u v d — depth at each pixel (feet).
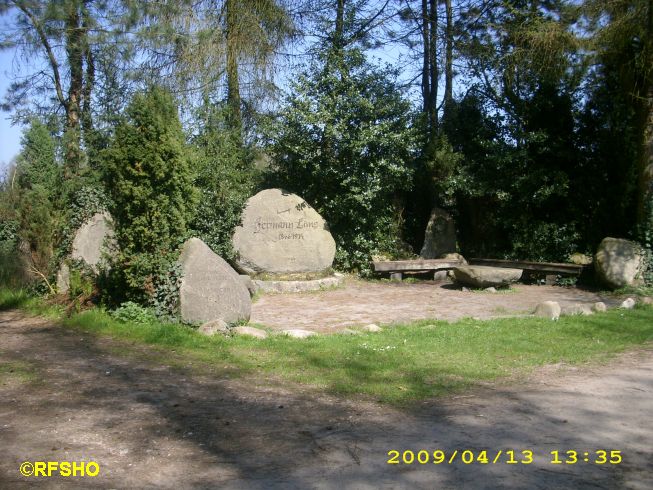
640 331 29.04
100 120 47.98
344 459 14.14
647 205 46.85
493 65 58.80
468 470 13.52
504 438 15.40
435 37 72.38
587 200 56.49
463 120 61.98
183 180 30.55
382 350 24.90
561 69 51.49
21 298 38.14
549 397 18.85
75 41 48.60
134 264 29.14
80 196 40.40
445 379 20.81
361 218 55.16
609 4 45.60
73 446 14.93
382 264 52.80
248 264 48.11
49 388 19.84
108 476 13.25
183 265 29.45
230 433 15.83
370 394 19.20
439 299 42.91
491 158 56.65
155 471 13.52
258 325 31.50
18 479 13.05
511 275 47.57
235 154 52.19
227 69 59.06
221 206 48.49
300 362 23.04
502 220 58.23
